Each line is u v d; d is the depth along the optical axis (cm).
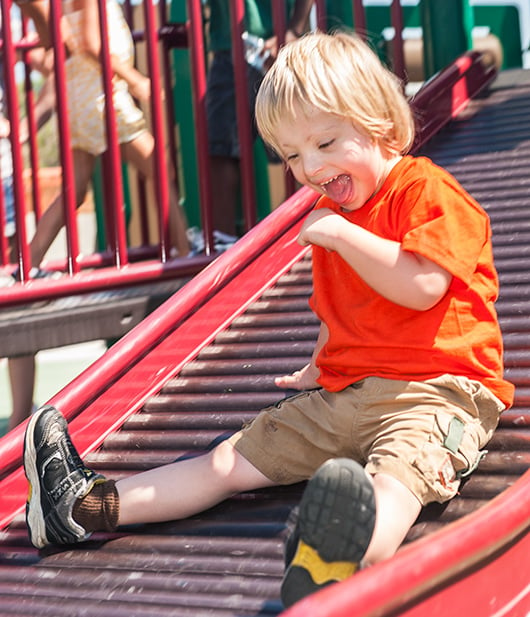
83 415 297
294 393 293
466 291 236
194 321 333
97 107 468
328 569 180
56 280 377
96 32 462
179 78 641
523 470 237
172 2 661
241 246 353
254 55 502
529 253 333
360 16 446
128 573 227
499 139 435
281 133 235
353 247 226
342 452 239
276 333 329
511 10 646
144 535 243
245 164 436
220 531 237
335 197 239
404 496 210
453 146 439
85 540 247
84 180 477
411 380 230
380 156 238
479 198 381
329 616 145
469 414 231
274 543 228
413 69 579
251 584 210
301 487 250
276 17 436
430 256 223
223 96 545
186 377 323
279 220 367
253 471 242
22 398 510
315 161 232
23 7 461
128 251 521
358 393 235
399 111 240
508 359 279
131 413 309
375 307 238
